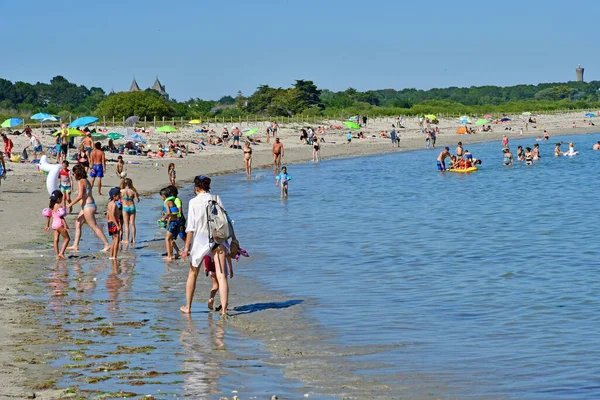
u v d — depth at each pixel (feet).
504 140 211.00
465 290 48.67
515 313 42.37
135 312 40.70
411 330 38.24
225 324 38.70
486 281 51.85
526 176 146.41
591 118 420.77
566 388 28.99
